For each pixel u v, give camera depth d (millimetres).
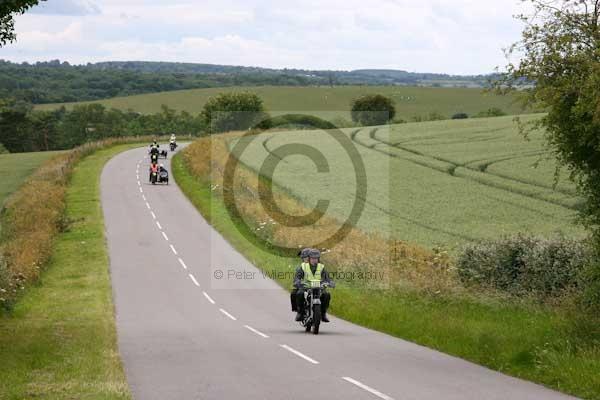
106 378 25000
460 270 55469
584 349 26859
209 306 52875
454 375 26141
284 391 23141
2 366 27641
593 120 28672
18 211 104562
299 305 40125
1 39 35688
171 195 123812
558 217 84375
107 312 48750
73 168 156875
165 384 24516
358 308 46281
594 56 29859
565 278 47969
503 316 37500
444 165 120750
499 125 168625
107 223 99188
